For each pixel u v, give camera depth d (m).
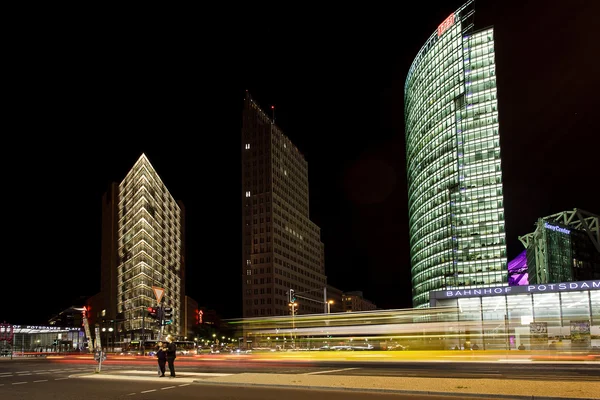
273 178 196.25
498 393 16.16
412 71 165.50
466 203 130.38
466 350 57.75
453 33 140.88
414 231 161.75
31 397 18.73
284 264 196.00
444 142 139.38
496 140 129.75
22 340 130.62
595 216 141.12
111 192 163.88
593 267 149.75
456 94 136.75
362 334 63.53
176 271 175.12
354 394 17.70
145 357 62.19
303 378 22.52
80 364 45.88
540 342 62.12
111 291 151.62
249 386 21.03
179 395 18.47
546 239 131.62
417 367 32.12
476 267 126.25
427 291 144.25
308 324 71.12
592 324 63.69
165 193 164.38
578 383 18.30
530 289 68.12
